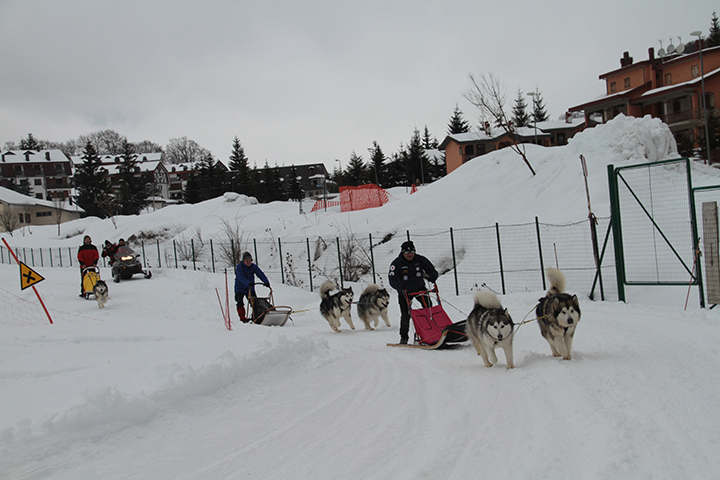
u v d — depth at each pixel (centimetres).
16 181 8650
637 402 486
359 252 2325
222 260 2886
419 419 489
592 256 1542
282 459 410
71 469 399
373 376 687
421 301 916
